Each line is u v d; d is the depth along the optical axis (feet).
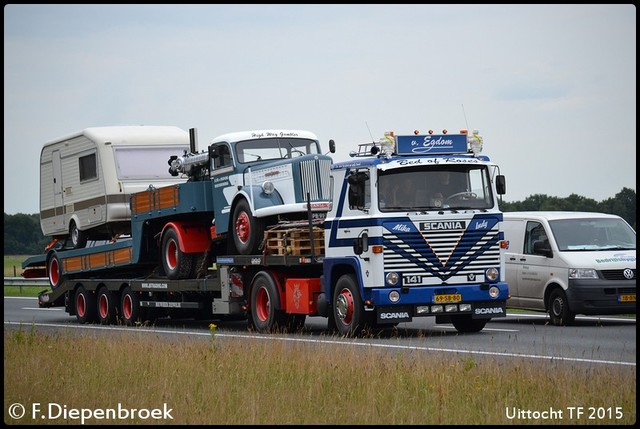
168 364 101.60
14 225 595.06
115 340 127.24
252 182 159.53
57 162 217.56
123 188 198.90
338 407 77.36
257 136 163.94
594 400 76.33
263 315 155.12
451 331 147.43
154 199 180.75
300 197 150.92
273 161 163.32
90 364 105.70
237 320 197.47
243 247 156.97
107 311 197.16
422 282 134.72
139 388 89.56
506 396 78.23
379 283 133.28
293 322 153.07
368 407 75.87
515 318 171.94
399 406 76.07
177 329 172.14
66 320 213.87
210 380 90.53
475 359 101.40
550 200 219.82
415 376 86.58
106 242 205.26
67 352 116.88
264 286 153.48
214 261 175.52
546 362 97.86
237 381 90.17
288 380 89.86
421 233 134.82
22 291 324.19
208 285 167.02
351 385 85.05
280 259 147.43
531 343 124.98
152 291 185.06
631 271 149.38
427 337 136.77
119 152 200.54
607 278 149.07
